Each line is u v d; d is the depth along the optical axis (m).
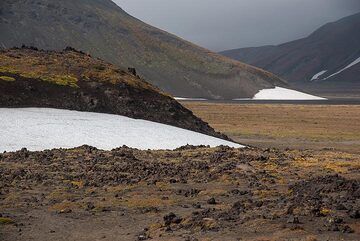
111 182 43.94
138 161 55.41
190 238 23.80
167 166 52.47
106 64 116.38
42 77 99.12
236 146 83.62
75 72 105.44
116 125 84.69
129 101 98.88
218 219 27.08
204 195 38.22
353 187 34.69
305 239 21.84
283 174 49.44
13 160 53.75
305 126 141.25
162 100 104.81
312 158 62.03
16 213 32.00
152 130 85.06
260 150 68.12
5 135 68.19
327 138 111.06
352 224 24.34
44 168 49.84
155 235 25.41
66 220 30.22
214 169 50.41
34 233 27.06
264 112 197.88
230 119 160.88
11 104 88.50
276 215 26.61
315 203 29.09
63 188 40.69
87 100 96.06
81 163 53.44
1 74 96.00
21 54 112.88
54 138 70.62
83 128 78.88
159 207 33.91
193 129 98.50
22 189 40.25
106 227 28.44
